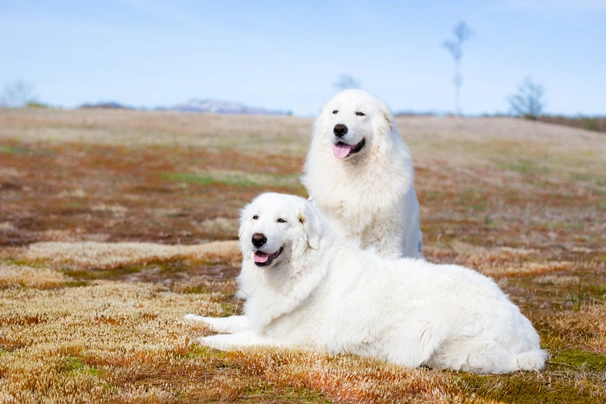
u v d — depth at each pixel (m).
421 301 4.51
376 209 5.76
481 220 17.34
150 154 29.52
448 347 4.34
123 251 9.82
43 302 6.04
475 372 4.31
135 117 47.09
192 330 5.13
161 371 4.08
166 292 7.08
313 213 4.79
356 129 5.65
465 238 13.74
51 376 3.76
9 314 5.44
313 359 4.28
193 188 21.91
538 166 35.19
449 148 41.12
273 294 4.70
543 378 4.18
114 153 28.88
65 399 3.43
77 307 5.85
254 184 23.56
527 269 9.17
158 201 18.62
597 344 5.19
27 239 11.09
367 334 4.53
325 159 6.03
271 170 27.66
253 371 4.13
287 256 4.64
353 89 6.15
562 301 6.99
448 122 61.09
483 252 11.15
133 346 4.57
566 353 4.96
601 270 9.34
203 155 30.70
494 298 4.55
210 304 6.34
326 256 4.77
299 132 44.34
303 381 3.90
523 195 24.95
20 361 4.04
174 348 4.54
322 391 3.81
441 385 3.94
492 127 56.94
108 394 3.57
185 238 12.55
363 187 5.76
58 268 8.45
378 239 5.93
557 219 18.22
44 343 4.57
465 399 3.69
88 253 9.48
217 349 4.71
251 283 4.84
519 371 4.31
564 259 10.81
